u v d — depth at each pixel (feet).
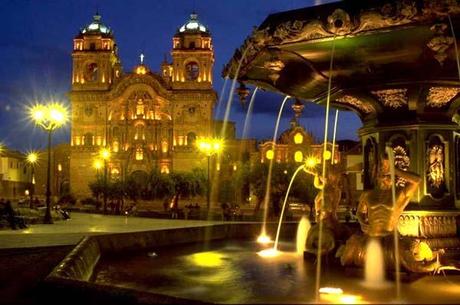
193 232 41.47
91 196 285.02
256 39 25.07
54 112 102.99
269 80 30.25
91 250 27.71
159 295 14.02
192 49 288.92
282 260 30.19
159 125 286.66
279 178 158.30
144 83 287.89
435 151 26.25
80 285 15.96
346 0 23.16
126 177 241.76
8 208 82.58
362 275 23.47
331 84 27.86
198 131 284.20
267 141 234.79
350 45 23.59
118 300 14.32
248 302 18.35
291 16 24.50
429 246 25.18
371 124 27.94
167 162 283.38
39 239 60.54
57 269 19.08
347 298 18.79
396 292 20.03
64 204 245.24
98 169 282.56
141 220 127.75
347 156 189.98
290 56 25.66
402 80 25.11
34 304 17.28
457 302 18.17
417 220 25.55
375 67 24.93
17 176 306.96
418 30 21.61
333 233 28.53
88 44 296.10
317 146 226.58
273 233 47.73
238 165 201.98
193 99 287.28
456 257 25.36
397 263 22.77
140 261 30.91
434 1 20.04
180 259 31.58
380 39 22.67
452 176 26.27
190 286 21.86
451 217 26.04
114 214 166.91
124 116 289.33
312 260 29.40
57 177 323.78
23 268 30.30
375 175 26.53
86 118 290.76
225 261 30.25
